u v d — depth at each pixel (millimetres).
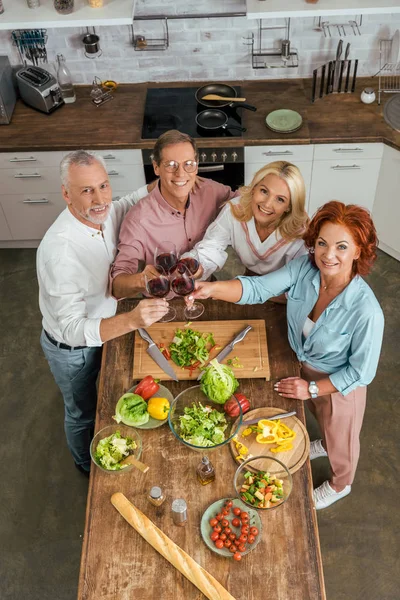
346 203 4172
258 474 2105
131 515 2012
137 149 3844
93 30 4008
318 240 2215
